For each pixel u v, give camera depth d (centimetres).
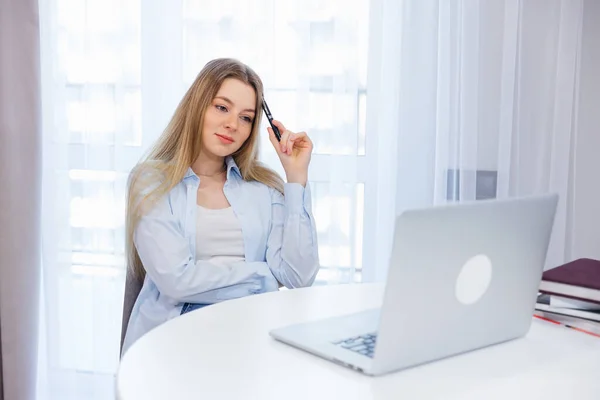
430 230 91
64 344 250
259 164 205
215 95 184
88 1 236
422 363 101
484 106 233
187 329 116
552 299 126
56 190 244
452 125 232
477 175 237
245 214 189
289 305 133
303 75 233
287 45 237
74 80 243
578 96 230
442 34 229
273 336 111
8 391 237
